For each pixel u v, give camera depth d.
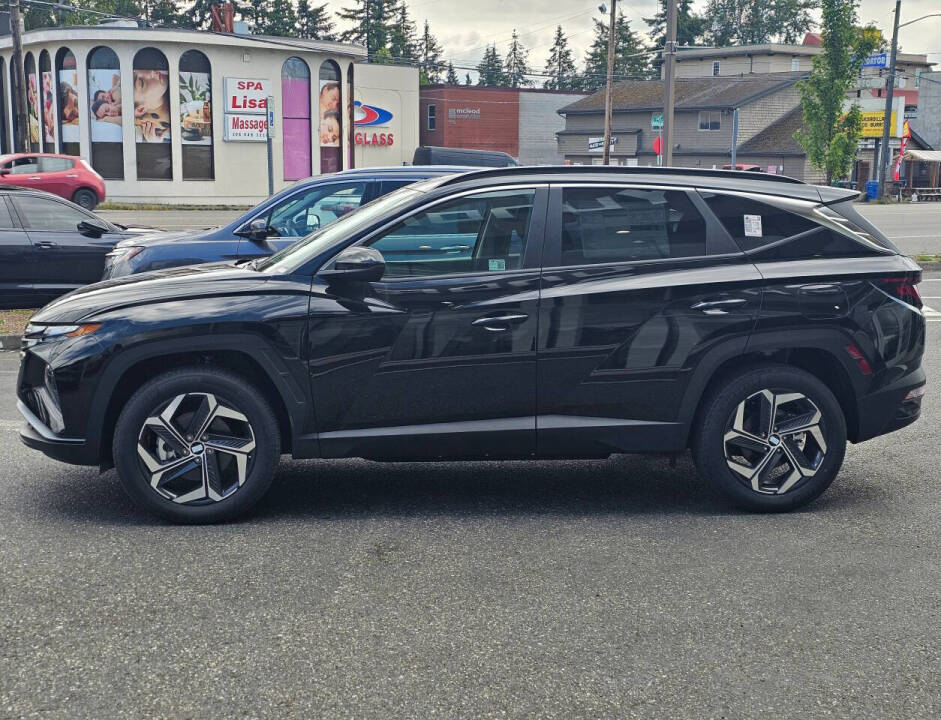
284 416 5.38
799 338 5.32
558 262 5.28
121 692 3.44
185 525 5.19
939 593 4.34
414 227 5.26
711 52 80.31
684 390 5.31
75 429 5.15
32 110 44.06
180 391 5.09
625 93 70.69
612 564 4.66
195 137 43.31
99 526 5.16
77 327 5.15
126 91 41.84
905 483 6.05
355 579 4.46
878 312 5.39
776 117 65.06
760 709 3.37
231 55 43.53
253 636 3.88
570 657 3.72
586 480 6.14
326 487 5.94
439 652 3.76
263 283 5.23
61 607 4.13
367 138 50.19
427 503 5.62
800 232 5.44
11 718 3.27
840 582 4.46
